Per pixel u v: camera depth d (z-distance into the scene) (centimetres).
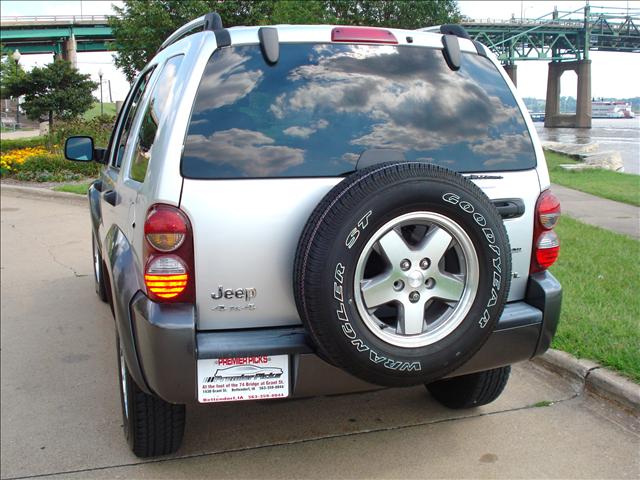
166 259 269
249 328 281
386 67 312
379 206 255
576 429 362
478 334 277
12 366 480
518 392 410
